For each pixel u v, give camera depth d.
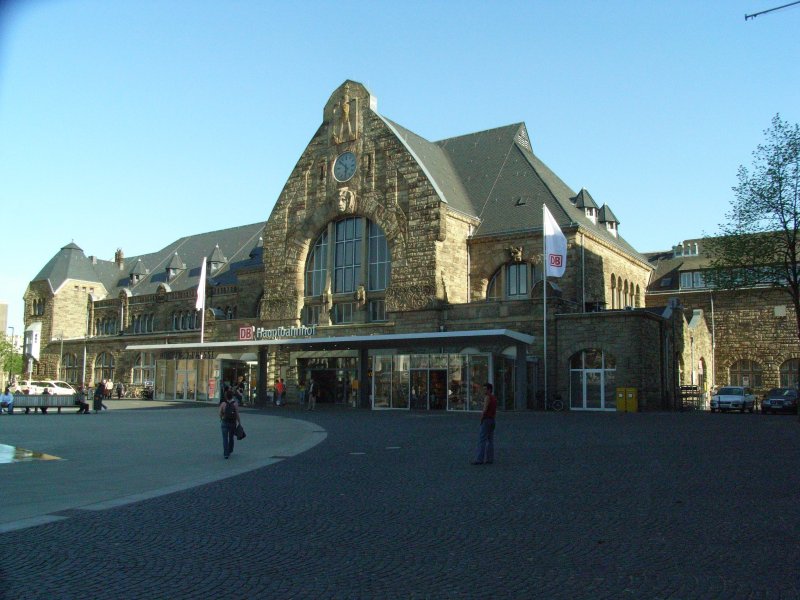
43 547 9.72
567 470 16.36
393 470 16.89
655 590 7.73
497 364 42.91
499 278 50.88
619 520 11.11
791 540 9.79
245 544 9.87
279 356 54.66
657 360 44.56
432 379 44.22
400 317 49.03
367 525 10.99
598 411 40.75
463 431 27.30
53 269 89.75
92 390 75.19
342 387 51.28
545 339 42.88
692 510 11.77
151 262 87.38
